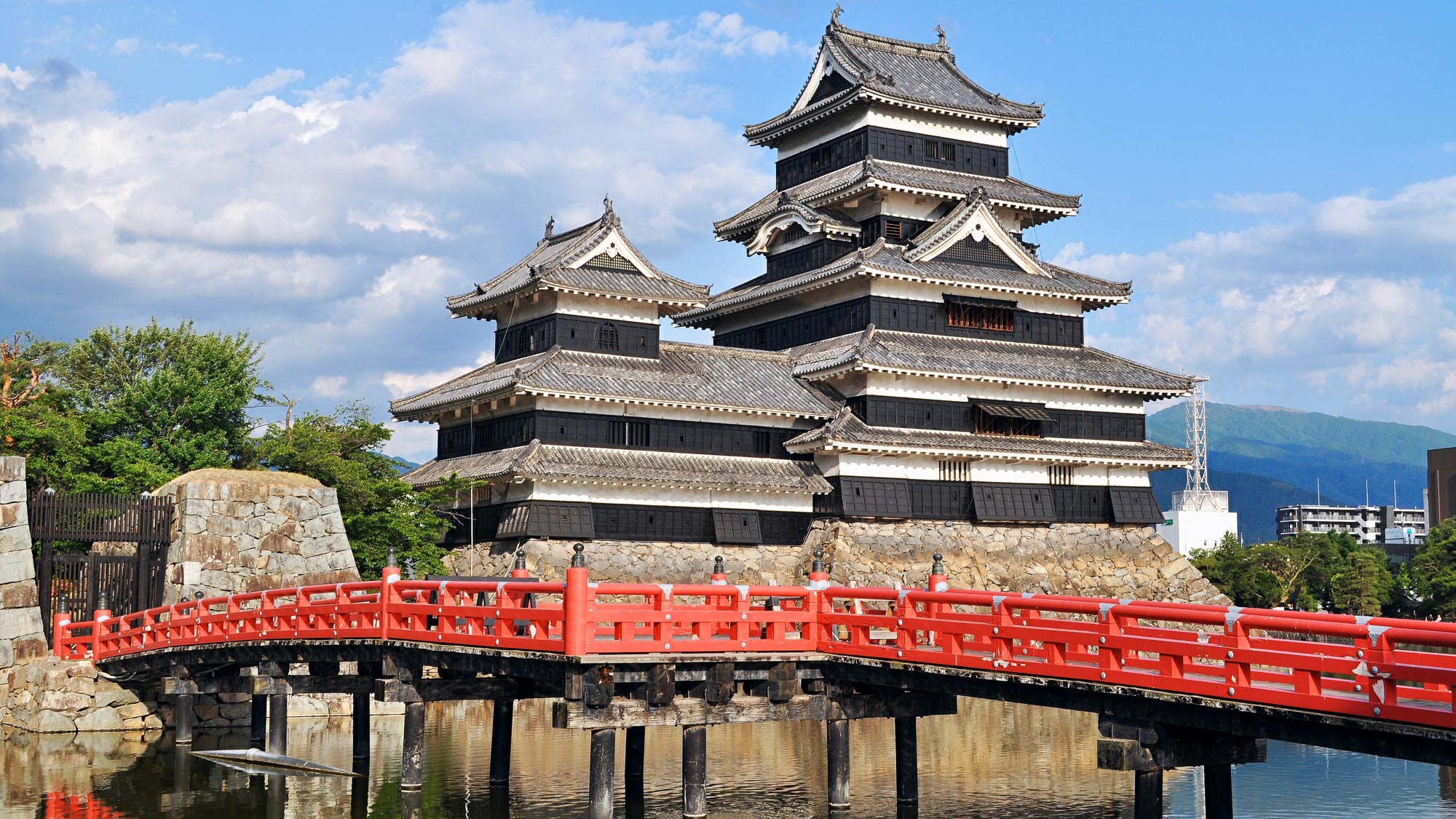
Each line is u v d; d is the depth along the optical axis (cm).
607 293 6862
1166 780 3972
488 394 6681
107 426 6819
